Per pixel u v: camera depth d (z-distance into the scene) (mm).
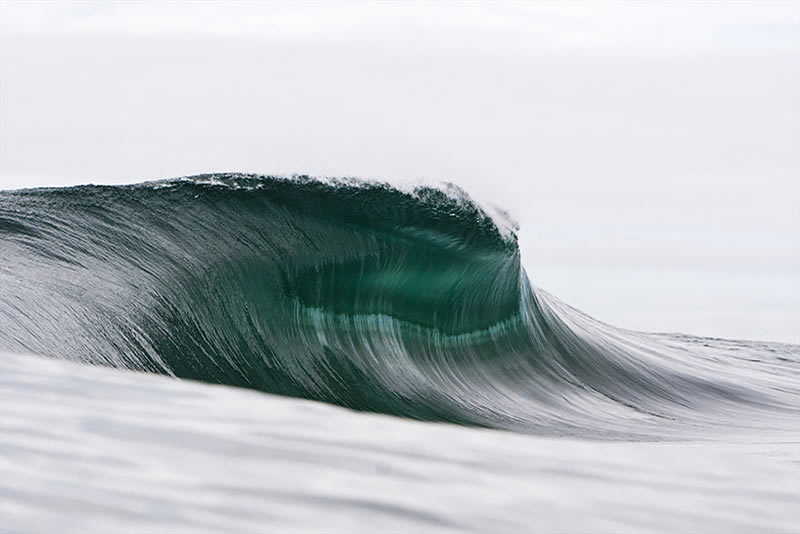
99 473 14023
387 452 17891
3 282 32906
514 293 57875
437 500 15227
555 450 21219
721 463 21516
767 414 57750
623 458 20938
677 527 15641
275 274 42969
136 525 12312
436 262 50750
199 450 16016
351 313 46094
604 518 15570
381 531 13562
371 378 44375
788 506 17344
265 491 14398
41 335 30359
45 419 16516
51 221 39188
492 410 47312
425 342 49938
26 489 12977
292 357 41625
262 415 19562
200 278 39812
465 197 52594
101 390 19344
